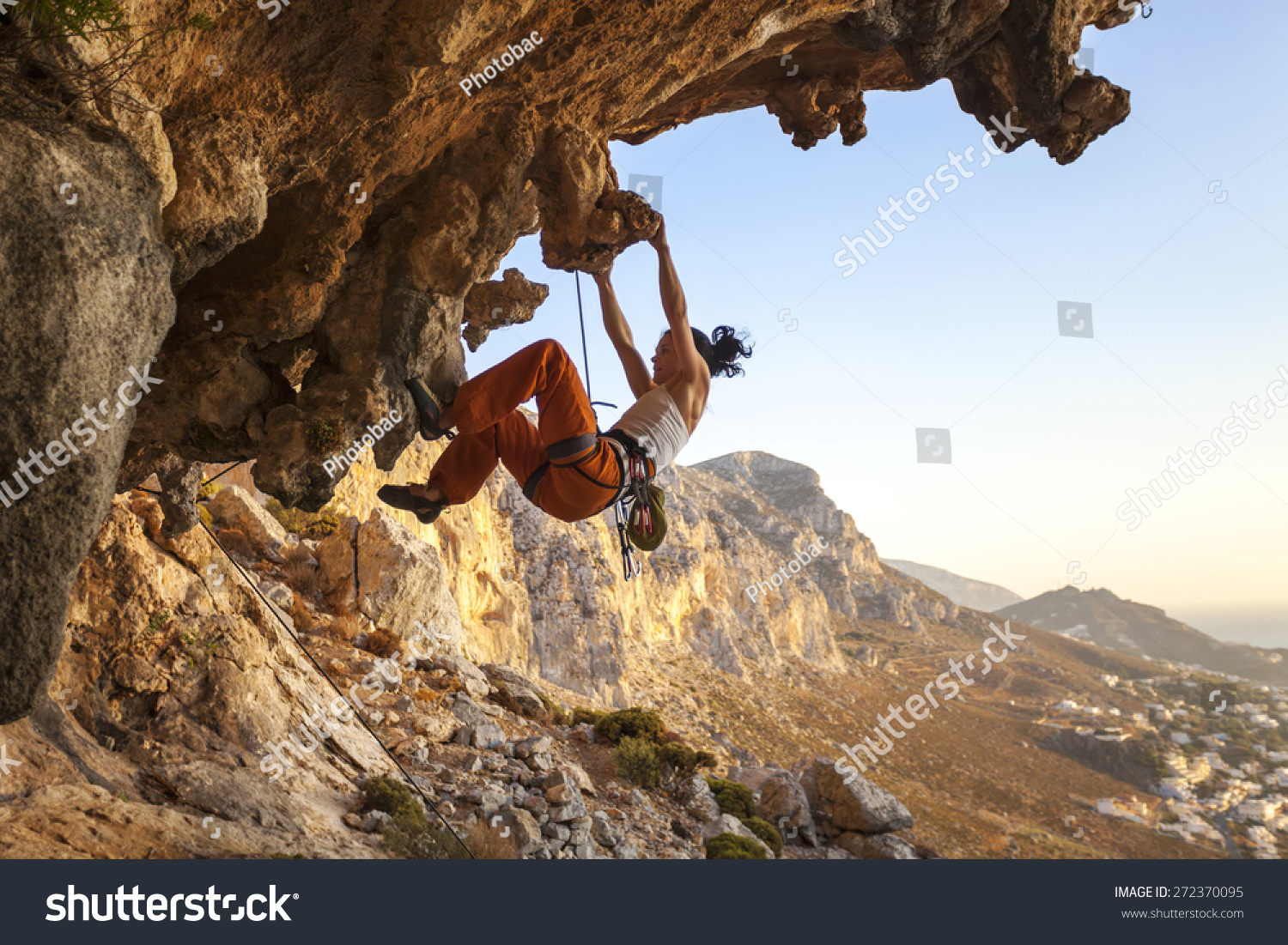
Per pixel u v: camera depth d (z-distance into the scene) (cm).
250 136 475
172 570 1264
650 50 584
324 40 473
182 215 440
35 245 324
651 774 2252
